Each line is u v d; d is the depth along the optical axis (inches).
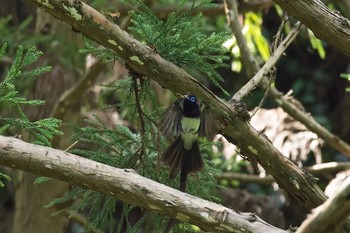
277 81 845.8
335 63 832.3
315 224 205.0
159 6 516.1
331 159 743.7
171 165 297.9
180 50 311.9
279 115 502.3
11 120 291.3
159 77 303.9
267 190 753.0
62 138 508.4
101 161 338.6
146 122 349.1
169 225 309.0
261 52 560.1
